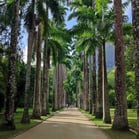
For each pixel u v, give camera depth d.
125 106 22.22
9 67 22.34
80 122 31.41
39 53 37.06
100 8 29.80
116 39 22.61
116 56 22.52
